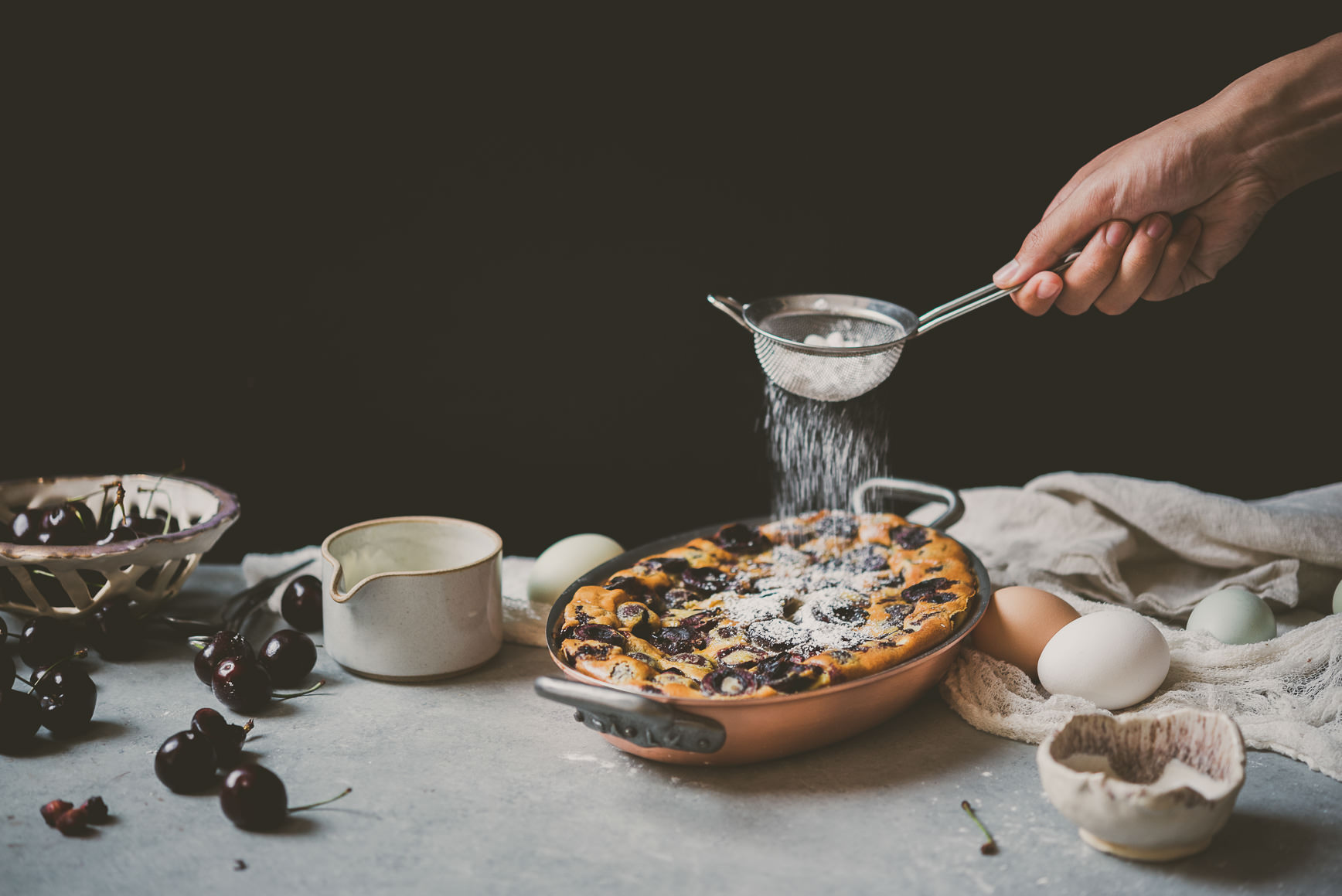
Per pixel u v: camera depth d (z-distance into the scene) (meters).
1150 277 0.92
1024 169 1.42
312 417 1.52
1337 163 0.90
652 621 0.85
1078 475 1.04
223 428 1.50
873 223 1.46
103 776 0.81
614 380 1.53
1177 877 0.74
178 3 1.36
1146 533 1.01
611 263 1.48
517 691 0.89
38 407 1.44
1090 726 0.76
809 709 0.79
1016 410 1.53
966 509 1.07
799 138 1.43
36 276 1.40
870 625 0.85
